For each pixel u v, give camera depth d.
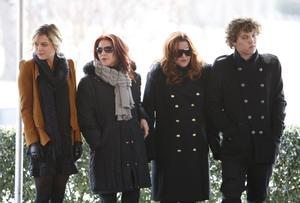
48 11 27.19
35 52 11.91
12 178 14.66
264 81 12.37
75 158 12.09
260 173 12.52
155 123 12.65
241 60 12.34
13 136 14.71
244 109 12.34
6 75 28.92
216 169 14.50
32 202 14.57
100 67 12.13
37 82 11.88
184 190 12.43
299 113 21.19
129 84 12.23
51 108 11.79
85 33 27.12
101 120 12.09
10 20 29.09
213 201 14.55
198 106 12.42
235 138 12.31
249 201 12.82
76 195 14.62
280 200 14.56
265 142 12.34
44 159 11.77
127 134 12.12
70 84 12.09
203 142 12.50
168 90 12.39
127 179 12.02
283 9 28.25
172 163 12.41
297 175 14.51
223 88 12.40
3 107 23.17
